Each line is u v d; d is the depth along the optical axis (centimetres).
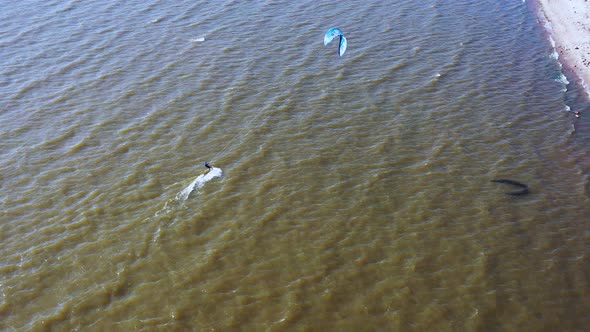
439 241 2762
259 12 4925
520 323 2377
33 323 2398
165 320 2411
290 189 3084
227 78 4038
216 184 3114
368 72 4141
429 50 4425
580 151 3384
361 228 2841
